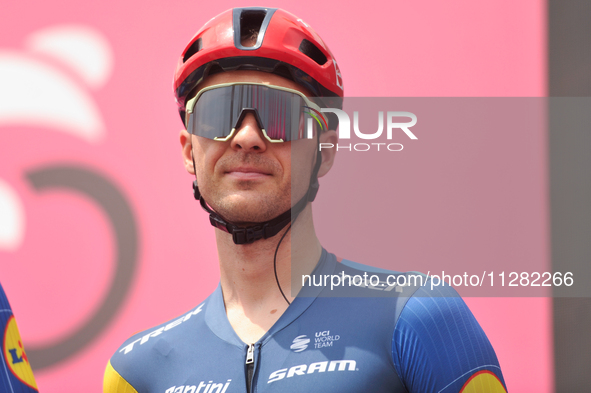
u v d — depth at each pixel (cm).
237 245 398
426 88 711
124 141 725
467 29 716
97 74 732
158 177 719
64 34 738
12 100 727
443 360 350
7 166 717
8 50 733
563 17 705
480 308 661
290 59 395
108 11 739
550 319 659
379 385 345
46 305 700
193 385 376
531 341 661
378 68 721
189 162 446
